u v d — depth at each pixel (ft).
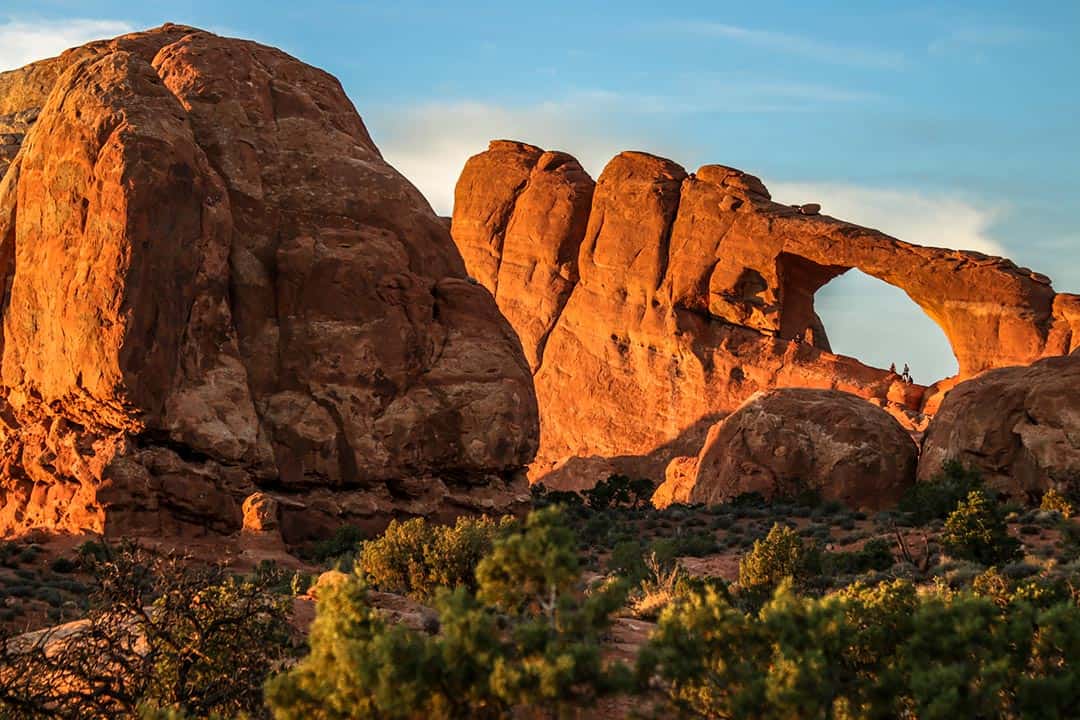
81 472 166.61
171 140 180.45
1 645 43.52
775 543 114.01
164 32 241.96
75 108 183.73
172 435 172.04
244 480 176.55
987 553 129.70
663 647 35.78
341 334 192.65
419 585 89.04
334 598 33.35
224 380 180.55
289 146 208.23
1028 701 39.29
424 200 219.00
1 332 191.31
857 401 236.02
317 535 181.06
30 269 183.62
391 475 189.88
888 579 118.62
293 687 33.04
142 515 164.55
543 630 32.01
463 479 198.59
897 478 223.30
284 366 189.26
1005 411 203.31
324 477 184.96
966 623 39.96
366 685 31.17
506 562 32.96
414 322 199.00
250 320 189.78
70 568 138.92
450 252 214.28
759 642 36.81
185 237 178.70
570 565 32.53
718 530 186.29
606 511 215.92
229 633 45.39
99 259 173.37
